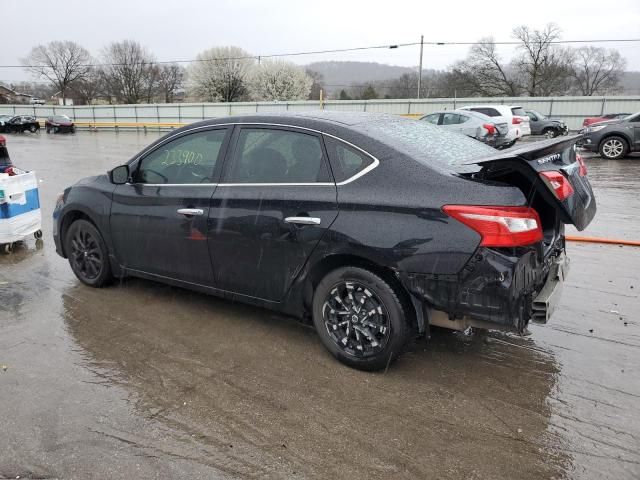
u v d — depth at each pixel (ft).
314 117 11.91
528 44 193.67
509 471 8.21
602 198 31.24
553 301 10.38
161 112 147.95
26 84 298.56
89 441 8.91
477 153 11.85
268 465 8.35
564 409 9.84
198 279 13.44
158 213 13.71
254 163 12.21
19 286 16.72
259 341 12.69
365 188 10.55
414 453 8.64
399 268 10.06
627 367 11.34
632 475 8.11
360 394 10.37
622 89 218.38
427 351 12.15
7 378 10.96
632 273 17.43
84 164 55.26
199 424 9.40
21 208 20.93
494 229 9.25
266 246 11.78
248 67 234.58
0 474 8.14
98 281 16.05
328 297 11.34
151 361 11.72
